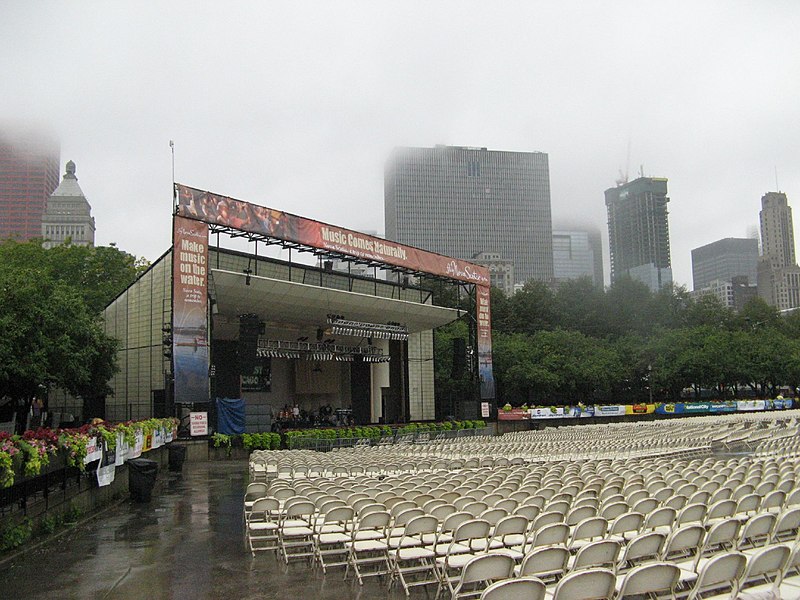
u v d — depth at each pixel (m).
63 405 37.47
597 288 87.38
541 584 4.59
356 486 11.27
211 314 32.53
